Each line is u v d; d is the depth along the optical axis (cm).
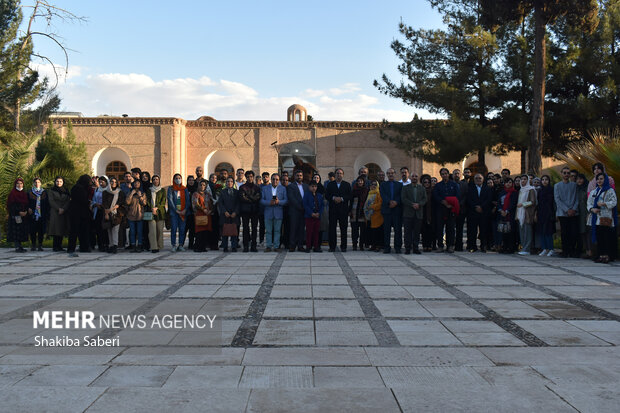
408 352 410
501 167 2792
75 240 1109
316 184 1191
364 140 2822
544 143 2209
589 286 721
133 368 362
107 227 1129
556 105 2109
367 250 1238
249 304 591
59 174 1697
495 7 1838
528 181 1155
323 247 1318
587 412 291
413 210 1136
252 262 982
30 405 297
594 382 341
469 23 2092
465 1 2145
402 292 670
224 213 1161
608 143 1170
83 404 299
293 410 293
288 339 446
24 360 378
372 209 1176
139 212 1145
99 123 2714
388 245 1159
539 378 348
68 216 1187
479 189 1211
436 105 2170
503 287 711
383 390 324
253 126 2788
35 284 723
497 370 365
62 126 2700
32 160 1875
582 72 2053
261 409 293
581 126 2122
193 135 2791
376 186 1198
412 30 2206
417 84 2164
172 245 1186
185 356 393
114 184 1156
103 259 1034
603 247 991
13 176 1504
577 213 1064
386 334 465
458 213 1180
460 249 1220
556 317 535
